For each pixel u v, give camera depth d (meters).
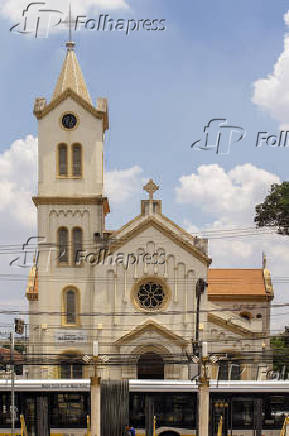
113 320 67.56
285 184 75.25
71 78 73.12
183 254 68.06
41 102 71.94
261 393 51.91
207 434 50.38
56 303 68.94
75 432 51.41
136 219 68.56
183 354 66.31
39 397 51.84
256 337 67.69
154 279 67.94
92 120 71.69
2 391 52.03
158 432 51.84
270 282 77.38
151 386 52.31
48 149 71.31
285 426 51.53
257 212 75.56
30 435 51.44
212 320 67.88
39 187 70.75
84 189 70.69
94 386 51.38
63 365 68.06
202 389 50.84
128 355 66.38
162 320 67.38
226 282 77.62
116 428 51.97
